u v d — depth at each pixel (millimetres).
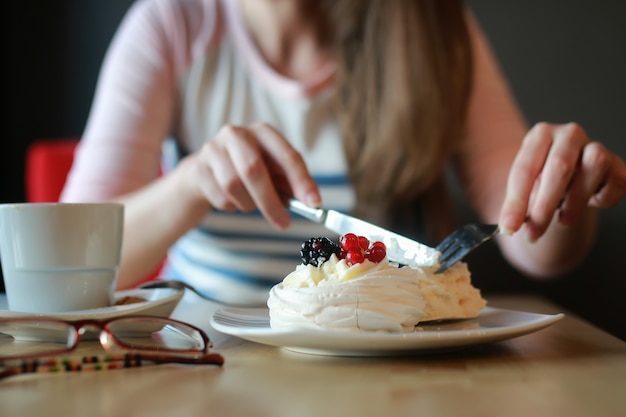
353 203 1066
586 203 656
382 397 379
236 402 372
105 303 562
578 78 1459
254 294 1014
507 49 1473
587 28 1452
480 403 366
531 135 637
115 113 1056
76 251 543
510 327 451
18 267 543
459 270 562
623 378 412
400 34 1013
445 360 460
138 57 1097
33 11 1595
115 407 364
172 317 645
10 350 502
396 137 1004
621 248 1422
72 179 1036
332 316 470
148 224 854
